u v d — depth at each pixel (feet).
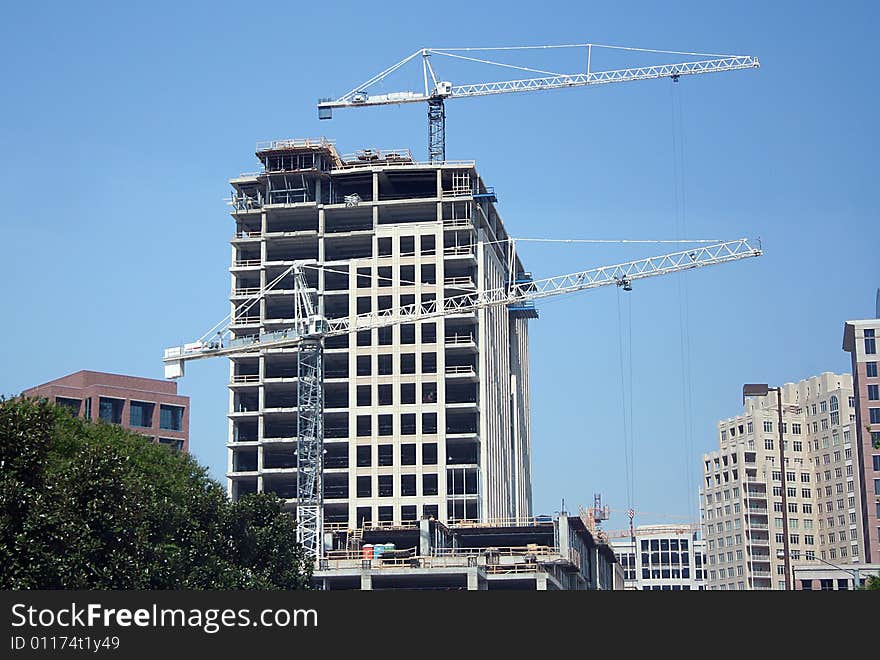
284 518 431.84
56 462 360.89
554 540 633.61
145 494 346.33
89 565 302.45
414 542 654.12
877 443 381.40
